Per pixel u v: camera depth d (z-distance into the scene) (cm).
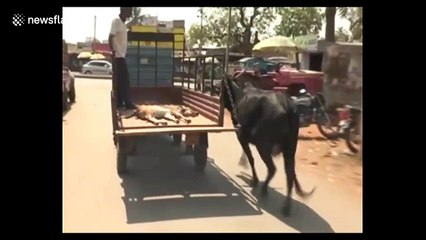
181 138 1005
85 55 4425
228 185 716
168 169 803
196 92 859
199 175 773
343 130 995
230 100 702
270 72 1408
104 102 1805
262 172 803
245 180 748
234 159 900
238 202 635
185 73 1011
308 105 1140
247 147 696
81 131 1154
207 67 865
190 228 534
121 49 847
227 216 579
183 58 1025
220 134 1175
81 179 722
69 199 623
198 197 653
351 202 637
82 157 871
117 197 644
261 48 1780
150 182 720
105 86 2623
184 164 844
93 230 521
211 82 778
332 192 686
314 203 635
